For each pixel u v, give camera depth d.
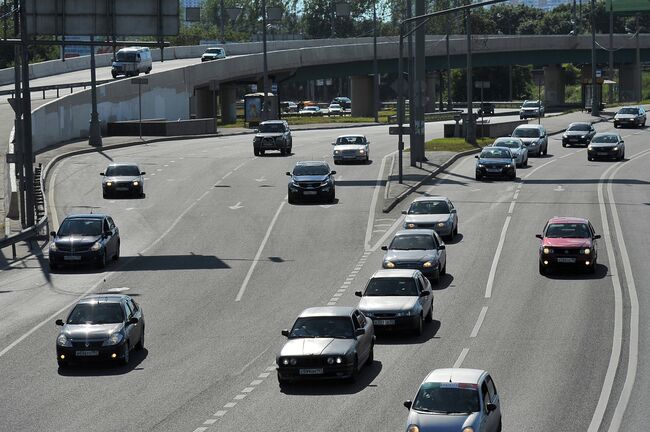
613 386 51.09
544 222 101.94
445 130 184.50
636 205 111.00
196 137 189.12
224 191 124.69
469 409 39.50
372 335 56.66
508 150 133.62
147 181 132.25
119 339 57.34
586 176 133.88
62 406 50.03
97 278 83.25
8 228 102.38
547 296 72.62
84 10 102.31
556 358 56.69
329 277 81.31
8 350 62.44
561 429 44.16
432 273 76.75
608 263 83.81
